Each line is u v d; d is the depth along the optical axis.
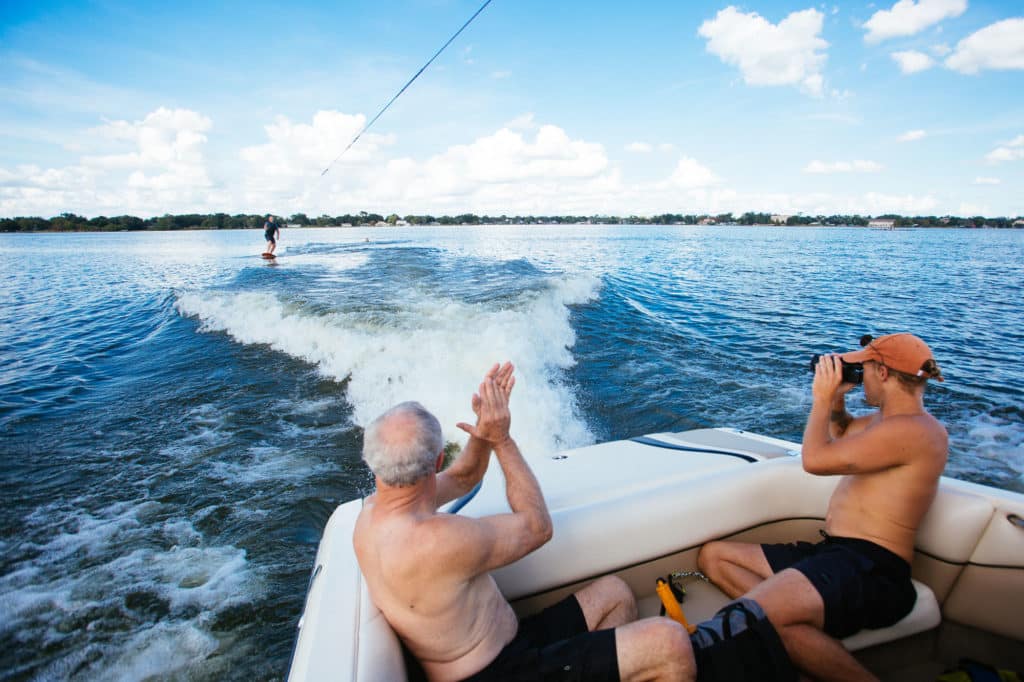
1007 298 15.27
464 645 1.38
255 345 7.96
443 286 11.92
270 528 3.72
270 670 2.59
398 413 1.37
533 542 1.49
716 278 18.55
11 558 3.42
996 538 1.85
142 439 5.16
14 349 8.83
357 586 1.55
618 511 2.07
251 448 4.92
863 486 1.89
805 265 25.45
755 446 2.66
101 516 3.89
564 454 2.58
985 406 6.22
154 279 17.14
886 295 15.52
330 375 6.61
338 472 4.45
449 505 1.97
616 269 19.00
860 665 1.64
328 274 14.84
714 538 2.22
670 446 2.68
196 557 3.43
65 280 18.08
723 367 7.46
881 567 1.77
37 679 2.55
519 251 26.78
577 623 1.67
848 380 1.89
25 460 4.76
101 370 7.48
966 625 1.92
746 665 1.51
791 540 2.37
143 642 2.75
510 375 1.59
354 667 1.21
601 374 7.00
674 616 1.78
